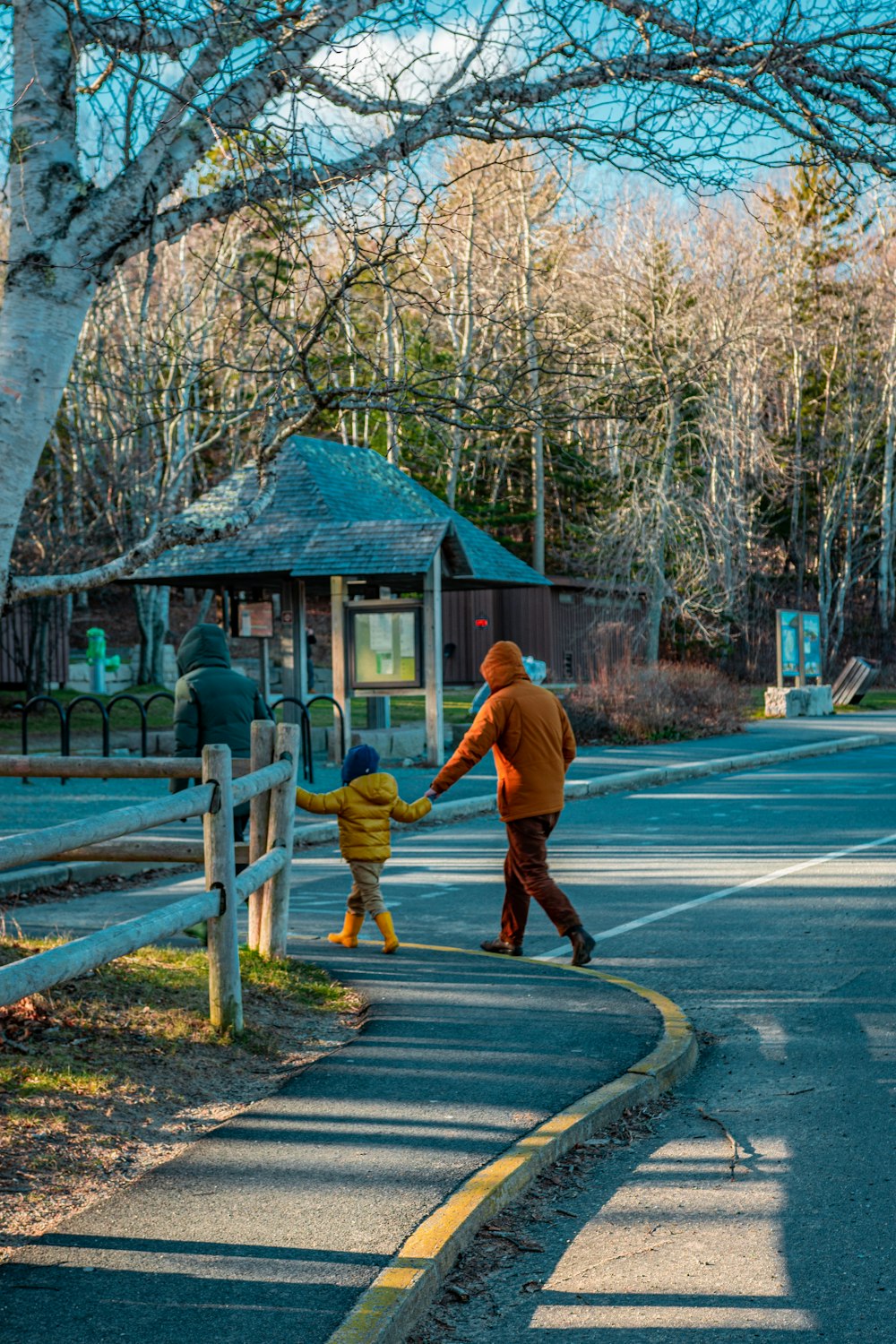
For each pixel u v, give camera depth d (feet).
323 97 21.59
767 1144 16.12
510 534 166.30
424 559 63.87
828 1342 11.19
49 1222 12.86
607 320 109.81
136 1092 16.63
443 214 23.32
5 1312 10.98
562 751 26.53
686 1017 21.68
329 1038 20.06
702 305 130.62
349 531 66.80
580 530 143.95
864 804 54.13
